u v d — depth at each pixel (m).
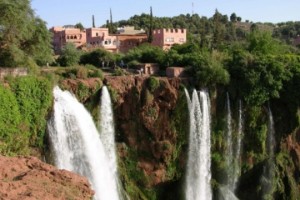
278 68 55.38
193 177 53.78
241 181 56.72
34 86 40.22
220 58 58.72
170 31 105.00
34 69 43.78
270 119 57.69
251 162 56.81
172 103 51.94
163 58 61.22
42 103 40.81
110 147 48.97
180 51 70.12
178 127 52.69
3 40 41.03
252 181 56.66
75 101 44.62
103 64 67.44
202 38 103.00
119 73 54.59
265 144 57.69
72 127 43.50
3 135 36.94
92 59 69.06
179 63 58.94
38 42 44.72
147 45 91.69
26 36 42.25
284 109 58.31
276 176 56.28
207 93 54.19
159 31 105.31
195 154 53.69
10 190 20.42
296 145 58.59
